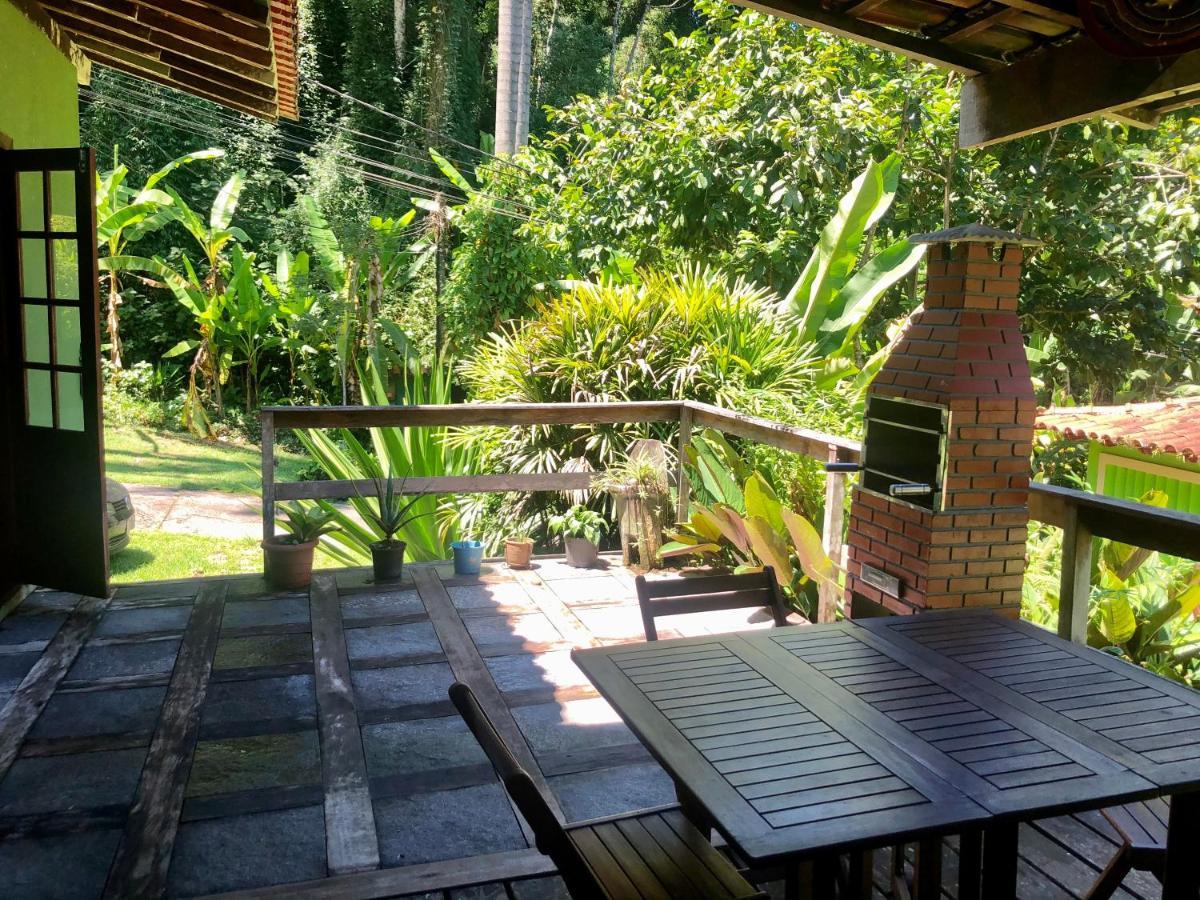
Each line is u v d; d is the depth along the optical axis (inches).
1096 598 165.3
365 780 123.6
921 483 142.2
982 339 138.4
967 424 136.9
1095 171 432.1
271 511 212.5
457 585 211.3
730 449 223.6
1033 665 94.7
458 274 596.4
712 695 85.8
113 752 129.9
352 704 146.7
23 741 132.6
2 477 189.9
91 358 182.9
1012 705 84.7
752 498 187.8
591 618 189.9
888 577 148.3
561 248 542.3
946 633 104.4
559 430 288.2
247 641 173.2
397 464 304.8
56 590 195.3
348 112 897.5
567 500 287.3
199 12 180.1
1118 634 165.2
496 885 102.0
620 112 501.4
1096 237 421.4
